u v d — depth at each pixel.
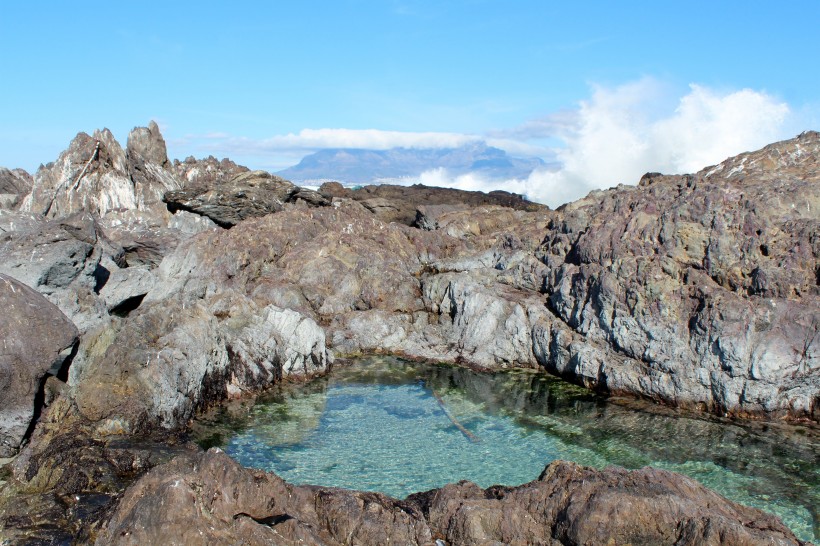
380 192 61.28
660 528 12.42
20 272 25.94
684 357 24.70
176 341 22.64
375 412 24.08
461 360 29.86
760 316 23.72
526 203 58.75
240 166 52.28
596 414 24.09
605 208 32.34
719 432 22.34
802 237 24.92
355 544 12.87
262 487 13.51
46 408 19.48
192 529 11.62
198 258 34.84
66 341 19.80
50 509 14.77
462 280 32.69
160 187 43.06
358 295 33.97
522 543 13.11
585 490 13.37
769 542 11.54
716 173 32.84
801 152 32.03
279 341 27.41
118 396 19.95
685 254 26.92
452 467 19.59
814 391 22.94
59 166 40.09
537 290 32.56
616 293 26.70
